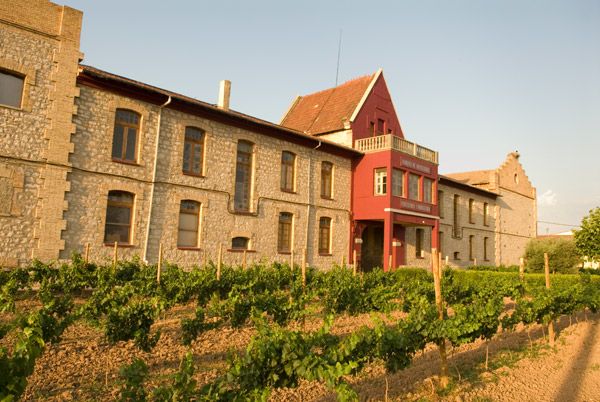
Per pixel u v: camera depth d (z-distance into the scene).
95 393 6.40
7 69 13.18
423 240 28.89
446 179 30.66
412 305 11.70
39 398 6.12
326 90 31.38
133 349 8.73
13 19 13.38
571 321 14.57
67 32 14.43
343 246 23.83
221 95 19.30
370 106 27.05
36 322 6.93
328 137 26.67
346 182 24.45
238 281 13.39
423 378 7.71
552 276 22.53
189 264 16.97
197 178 17.48
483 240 35.72
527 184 43.34
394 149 23.66
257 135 19.88
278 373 5.39
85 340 9.15
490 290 14.77
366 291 14.33
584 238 25.95
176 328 10.80
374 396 6.74
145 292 11.83
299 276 15.41
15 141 13.20
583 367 8.69
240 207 19.19
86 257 13.55
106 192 14.95
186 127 17.45
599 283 19.09
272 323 11.84
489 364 8.71
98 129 14.91
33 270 12.47
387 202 23.09
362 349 6.31
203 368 7.74
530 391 7.16
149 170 16.08
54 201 13.77
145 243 15.75
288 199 21.06
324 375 5.29
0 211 12.81
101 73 14.78
